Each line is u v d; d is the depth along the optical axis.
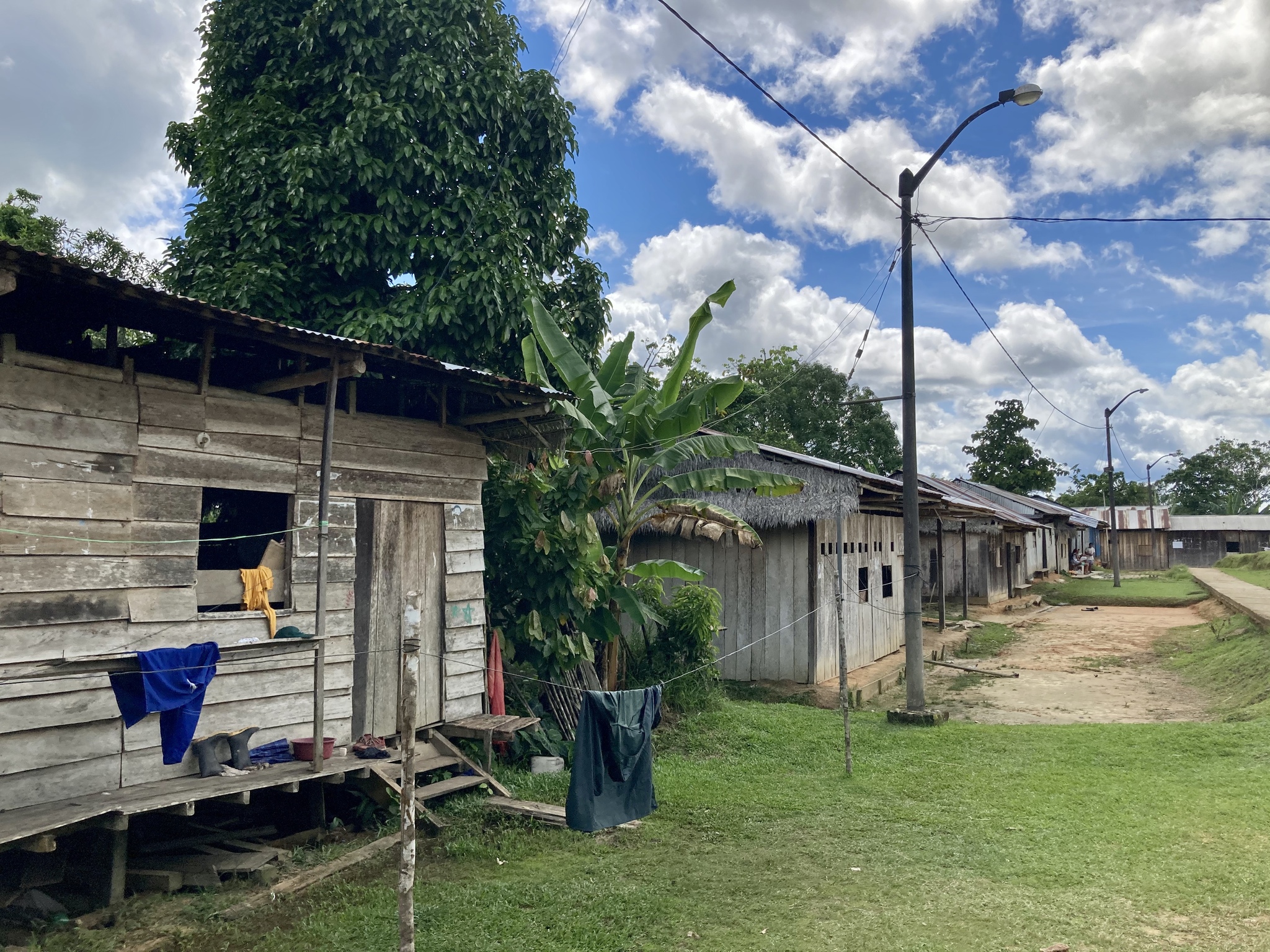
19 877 5.78
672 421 10.40
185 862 6.28
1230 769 8.82
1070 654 19.73
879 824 7.49
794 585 14.95
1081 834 6.99
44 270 4.95
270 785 6.32
